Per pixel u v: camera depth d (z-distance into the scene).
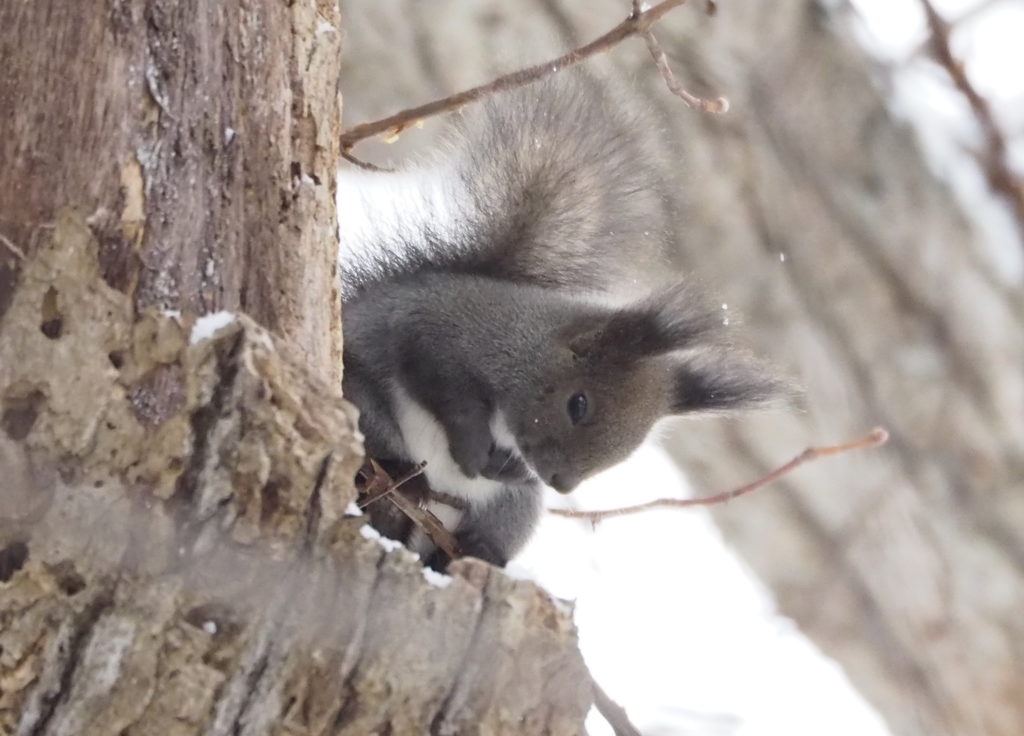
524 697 5.07
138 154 5.20
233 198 5.42
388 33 11.62
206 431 4.78
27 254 4.88
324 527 4.86
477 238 10.66
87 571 4.66
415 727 4.93
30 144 5.06
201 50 5.45
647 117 10.80
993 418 12.18
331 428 4.86
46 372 4.73
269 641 4.79
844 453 12.22
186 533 4.73
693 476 12.76
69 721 4.61
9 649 4.59
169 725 4.68
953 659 12.16
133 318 4.87
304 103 5.80
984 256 12.36
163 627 4.69
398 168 10.56
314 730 4.81
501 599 5.04
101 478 4.70
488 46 11.45
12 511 4.63
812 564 12.51
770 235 11.84
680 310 10.36
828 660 12.56
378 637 4.89
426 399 9.90
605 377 10.27
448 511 10.06
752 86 11.71
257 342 4.85
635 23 7.53
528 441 10.20
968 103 11.76
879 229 12.07
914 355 12.15
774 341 11.95
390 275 10.31
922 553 12.22
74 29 5.21
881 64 12.06
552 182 10.59
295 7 5.88
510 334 10.14
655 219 10.83
